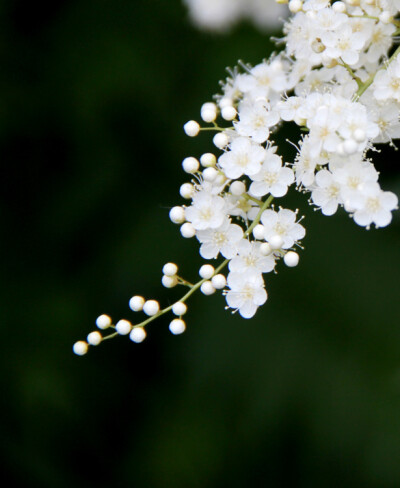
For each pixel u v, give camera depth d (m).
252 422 0.52
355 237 0.52
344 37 0.43
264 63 0.45
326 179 0.42
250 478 0.52
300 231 0.42
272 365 0.52
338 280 0.52
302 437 0.52
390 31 0.43
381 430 0.51
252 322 0.52
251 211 0.43
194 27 0.52
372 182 0.41
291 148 0.50
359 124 0.41
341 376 0.51
